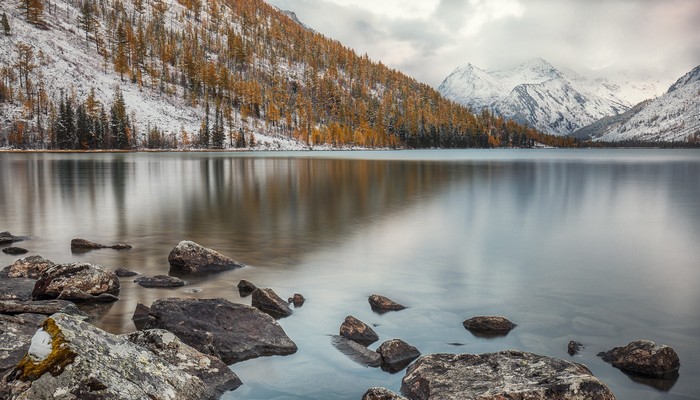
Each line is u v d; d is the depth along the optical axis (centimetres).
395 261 1598
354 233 2120
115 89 16150
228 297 1170
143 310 1022
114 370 578
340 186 4381
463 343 909
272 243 1889
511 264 1575
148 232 2125
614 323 1025
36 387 524
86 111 13925
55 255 1652
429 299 1189
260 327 912
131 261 1568
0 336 803
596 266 1559
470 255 1708
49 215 2633
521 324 1016
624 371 786
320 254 1698
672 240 2014
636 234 2158
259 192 3831
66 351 558
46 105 13625
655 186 4512
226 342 847
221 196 3556
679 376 768
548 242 1958
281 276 1393
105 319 1007
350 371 783
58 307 1002
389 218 2564
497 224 2405
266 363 809
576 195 3744
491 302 1169
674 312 1098
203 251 1484
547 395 616
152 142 14362
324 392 711
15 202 3172
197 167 7131
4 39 15338
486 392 630
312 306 1123
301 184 4569
